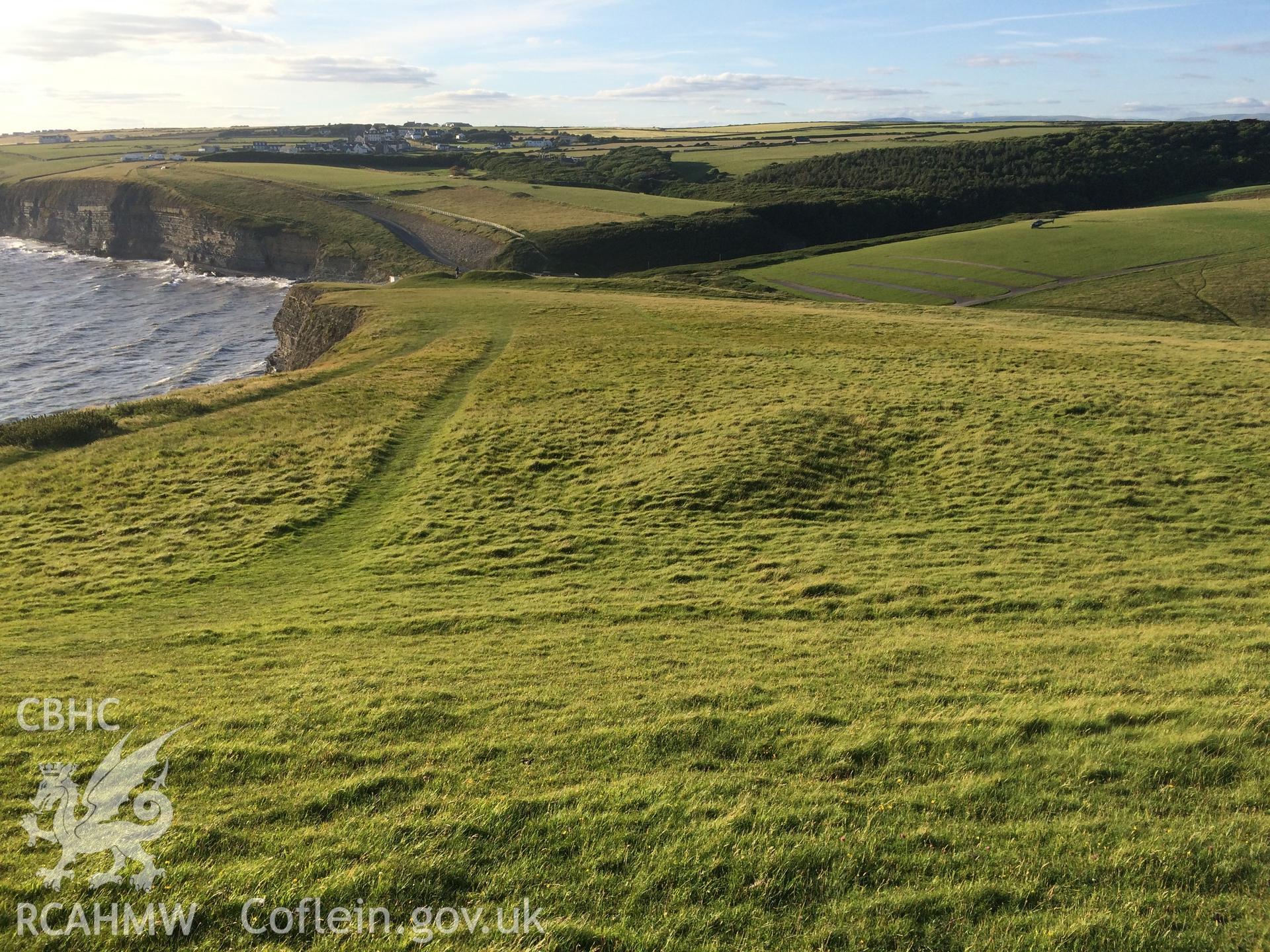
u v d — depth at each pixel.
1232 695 13.71
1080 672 15.48
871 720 13.62
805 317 71.94
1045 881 9.54
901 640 18.05
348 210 199.12
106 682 16.88
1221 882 9.38
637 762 12.51
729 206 195.88
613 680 16.12
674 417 40.56
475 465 35.88
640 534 27.86
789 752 12.66
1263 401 36.69
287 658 18.27
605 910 9.38
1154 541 24.12
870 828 10.54
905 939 8.83
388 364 58.06
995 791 11.27
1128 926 8.81
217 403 49.16
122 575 26.50
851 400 40.22
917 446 33.88
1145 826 10.34
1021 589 21.11
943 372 45.75
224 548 28.66
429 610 22.09
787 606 21.11
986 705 14.02
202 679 16.97
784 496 30.09
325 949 8.91
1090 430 34.34
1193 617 18.69
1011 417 36.19
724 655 17.53
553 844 10.46
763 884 9.62
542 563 25.94
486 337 66.00
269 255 185.50
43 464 38.69
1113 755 11.95
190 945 9.00
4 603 24.39
